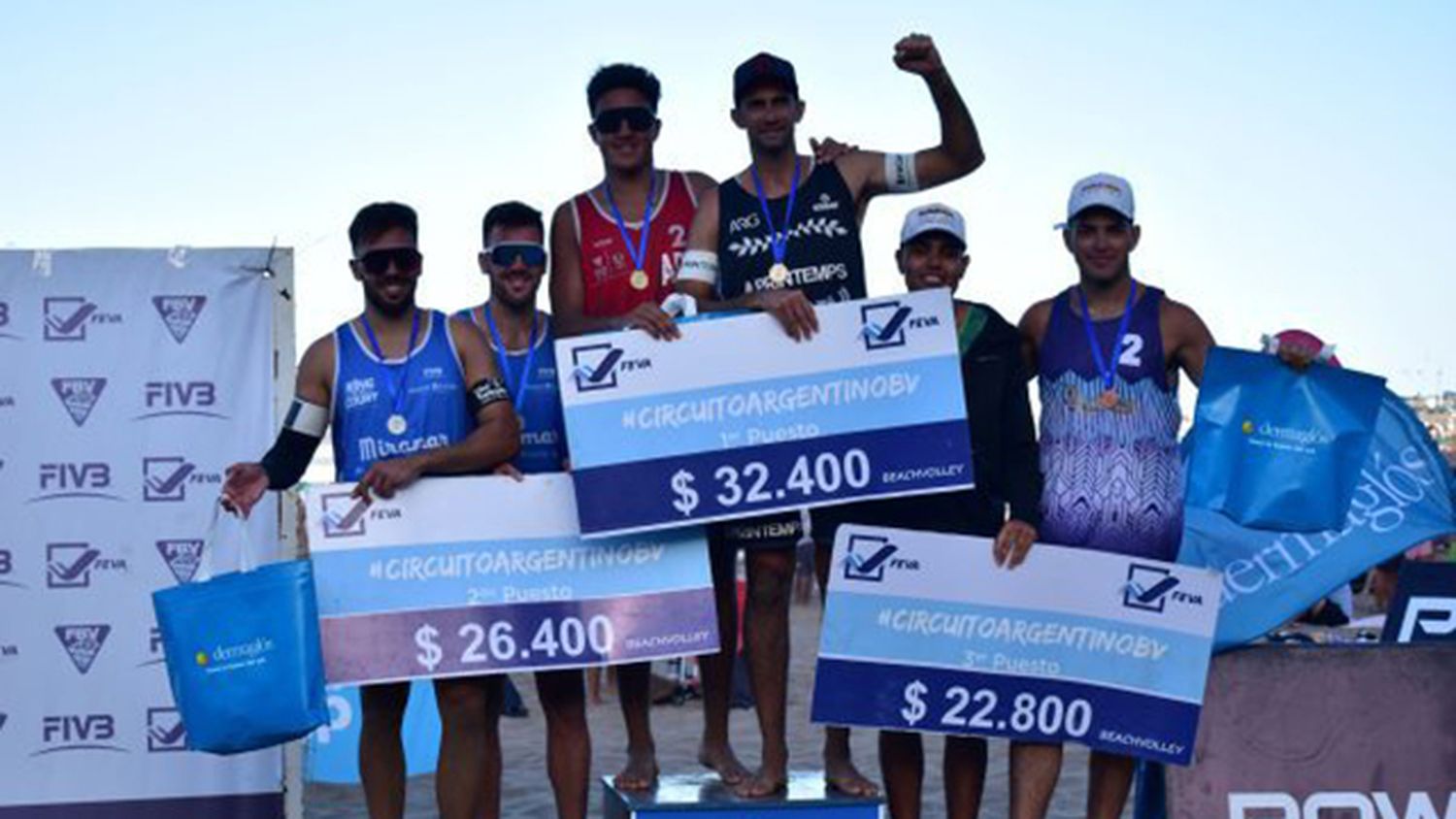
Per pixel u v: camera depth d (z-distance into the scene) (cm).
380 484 563
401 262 569
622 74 629
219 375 718
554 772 620
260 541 716
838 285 592
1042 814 590
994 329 591
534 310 642
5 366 710
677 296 578
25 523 710
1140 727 579
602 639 580
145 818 714
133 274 715
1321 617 954
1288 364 582
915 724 580
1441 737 625
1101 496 577
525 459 633
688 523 570
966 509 598
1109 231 573
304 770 1030
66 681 711
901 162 602
